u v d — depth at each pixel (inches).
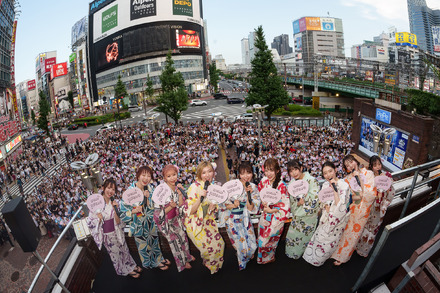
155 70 3090.6
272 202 125.3
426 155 641.0
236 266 141.7
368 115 837.2
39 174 1045.2
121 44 3161.9
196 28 3193.9
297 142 858.8
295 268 137.2
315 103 2017.7
